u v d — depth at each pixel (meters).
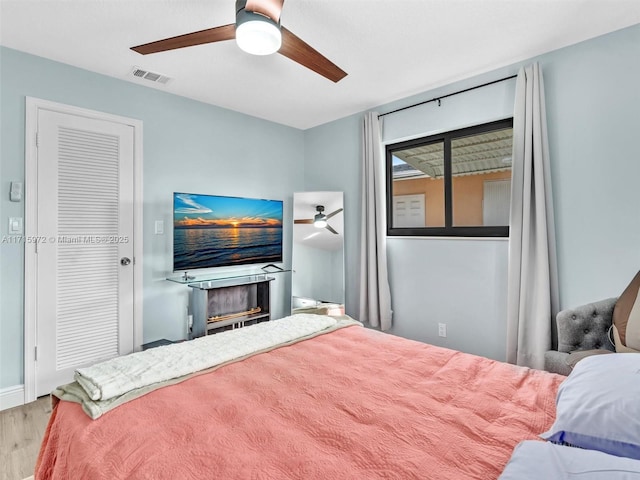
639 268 2.11
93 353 2.72
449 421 1.09
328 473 0.86
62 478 0.99
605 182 2.21
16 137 2.38
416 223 7.06
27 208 2.42
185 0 1.87
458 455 0.92
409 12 1.98
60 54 2.45
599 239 2.24
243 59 2.53
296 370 1.49
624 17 2.04
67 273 2.60
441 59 2.53
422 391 1.30
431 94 3.07
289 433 1.03
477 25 2.11
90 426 1.07
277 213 3.87
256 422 1.08
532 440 0.91
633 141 2.12
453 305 2.98
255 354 1.68
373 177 3.42
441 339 3.05
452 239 2.98
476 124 2.85
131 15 2.00
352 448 0.96
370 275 3.39
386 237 3.45
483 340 2.81
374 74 2.77
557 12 1.99
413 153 5.85
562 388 1.13
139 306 2.95
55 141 2.54
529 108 2.42
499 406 1.19
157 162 3.06
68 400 1.24
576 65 2.31
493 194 6.38
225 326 3.41
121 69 2.68
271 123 3.97
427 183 6.96
